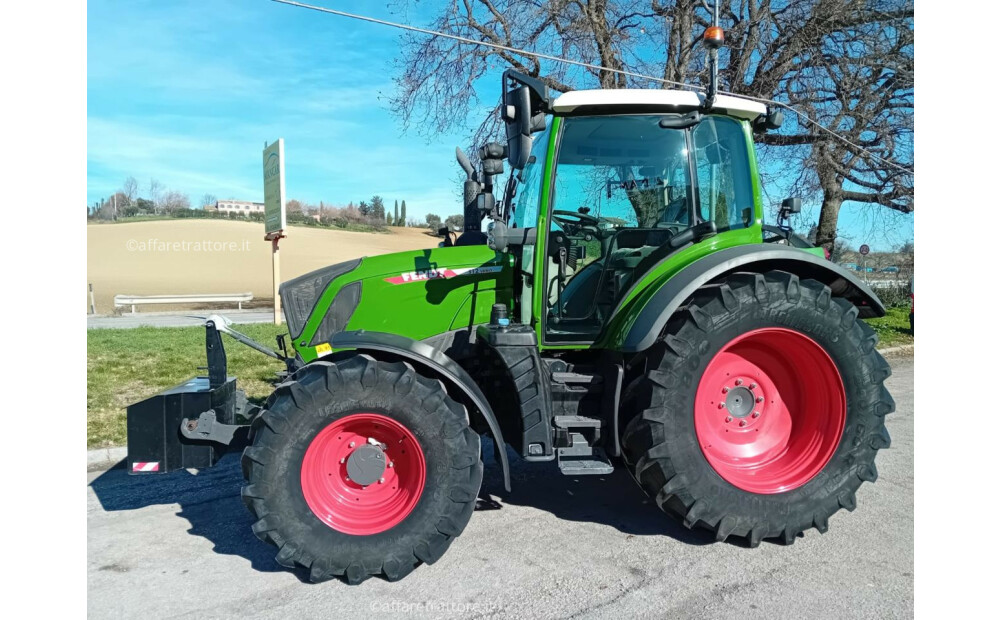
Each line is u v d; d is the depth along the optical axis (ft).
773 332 10.47
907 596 8.85
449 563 10.06
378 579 9.64
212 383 11.46
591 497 12.96
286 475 9.39
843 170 36.37
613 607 8.68
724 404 11.07
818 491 10.48
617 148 11.66
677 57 35.09
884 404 10.68
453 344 11.92
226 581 9.64
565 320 11.89
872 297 11.38
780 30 35.09
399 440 9.96
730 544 10.64
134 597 9.16
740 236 11.75
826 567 9.74
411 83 35.50
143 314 47.24
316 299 11.74
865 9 33.58
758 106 11.78
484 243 13.29
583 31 33.76
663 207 11.98
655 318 10.16
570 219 11.80
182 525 11.84
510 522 11.67
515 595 9.06
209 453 10.87
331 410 9.52
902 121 35.19
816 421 10.96
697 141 11.82
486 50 34.32
